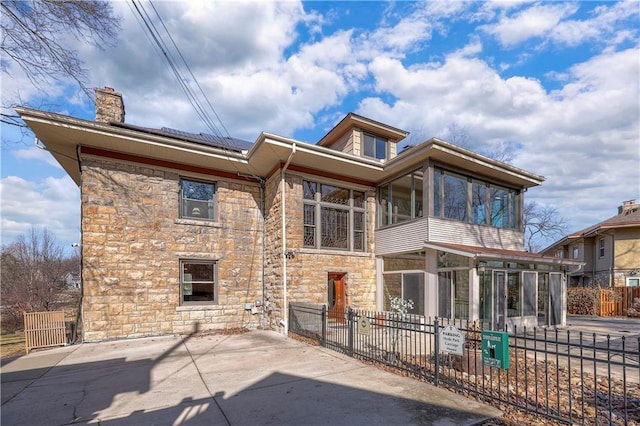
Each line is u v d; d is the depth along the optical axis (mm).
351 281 11586
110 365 6375
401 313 7586
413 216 10906
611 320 15469
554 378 5488
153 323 9422
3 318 14102
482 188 12227
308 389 4734
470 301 9328
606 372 6000
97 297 8797
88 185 8984
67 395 4742
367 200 12430
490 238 11984
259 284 11406
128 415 3967
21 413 4113
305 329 8969
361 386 4828
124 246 9281
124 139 8805
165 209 10008
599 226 21984
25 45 6340
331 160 10539
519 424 3525
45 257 16641
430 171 10383
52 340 8125
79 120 8109
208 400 4391
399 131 13711
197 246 10406
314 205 11203
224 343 8305
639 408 4102
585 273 24797
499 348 4008
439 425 3496
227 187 11172
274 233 10812
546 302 12242
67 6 6352
